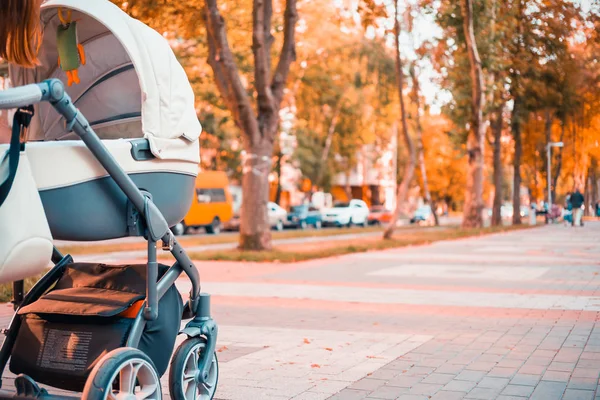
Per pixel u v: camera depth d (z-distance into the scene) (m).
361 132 54.97
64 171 4.09
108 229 4.33
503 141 57.44
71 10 4.73
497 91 38.19
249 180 21.03
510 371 6.66
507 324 9.27
